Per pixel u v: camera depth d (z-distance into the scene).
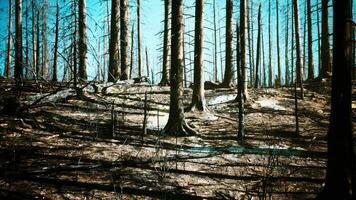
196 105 15.28
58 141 10.16
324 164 10.03
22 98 12.74
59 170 8.27
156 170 8.72
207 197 7.82
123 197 7.48
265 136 12.52
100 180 8.12
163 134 11.54
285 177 9.01
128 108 15.07
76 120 12.38
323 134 13.02
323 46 23.11
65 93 14.20
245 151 10.77
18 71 15.71
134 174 8.62
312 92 20.86
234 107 16.94
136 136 11.57
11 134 9.97
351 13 7.13
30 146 9.41
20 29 17.45
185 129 12.38
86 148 9.93
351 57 7.14
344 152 7.03
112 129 11.24
